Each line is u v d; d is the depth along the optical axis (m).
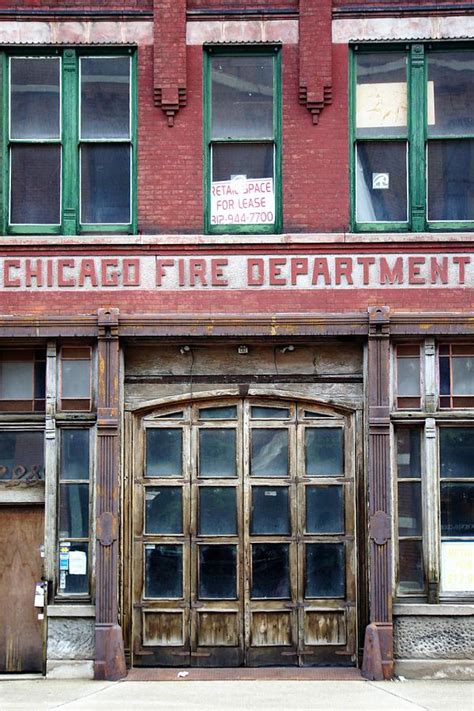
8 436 12.93
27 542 12.83
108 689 11.65
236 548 12.83
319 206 12.84
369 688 11.64
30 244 12.72
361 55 13.05
